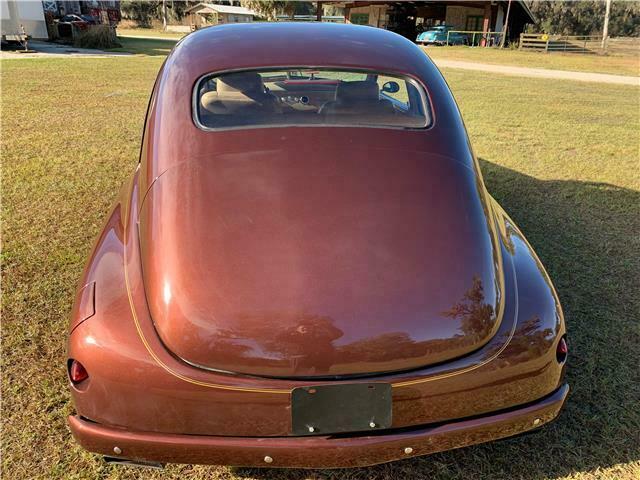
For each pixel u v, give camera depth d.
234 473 2.17
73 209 4.62
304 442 1.72
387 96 2.52
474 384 1.79
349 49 2.54
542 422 1.93
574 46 34.94
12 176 5.40
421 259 1.87
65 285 3.44
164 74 2.48
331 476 2.16
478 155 6.96
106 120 8.23
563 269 3.87
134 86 11.99
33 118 8.20
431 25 37.38
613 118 10.16
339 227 1.91
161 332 1.75
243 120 2.28
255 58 2.41
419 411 1.77
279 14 46.34
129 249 2.06
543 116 10.11
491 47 31.95
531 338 1.87
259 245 1.84
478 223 2.06
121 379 1.72
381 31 2.89
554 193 5.51
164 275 1.82
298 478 2.15
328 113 2.38
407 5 36.94
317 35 2.65
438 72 2.60
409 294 1.79
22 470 2.13
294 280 1.77
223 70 2.36
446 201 2.06
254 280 1.77
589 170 6.42
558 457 2.25
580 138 8.23
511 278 2.06
